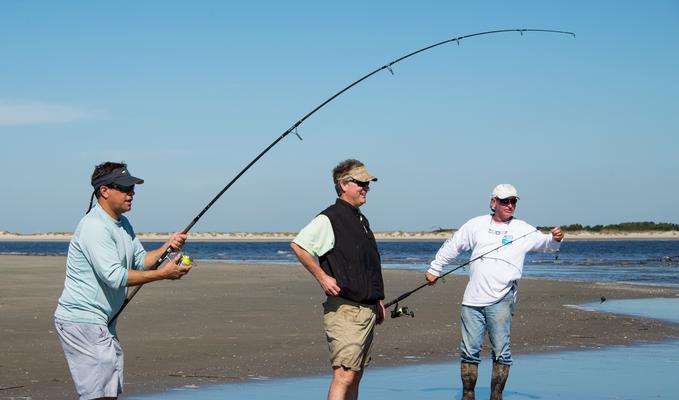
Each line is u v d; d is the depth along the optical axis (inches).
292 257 3149.6
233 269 1790.1
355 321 318.7
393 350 566.6
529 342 608.7
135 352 549.3
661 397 407.5
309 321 733.9
